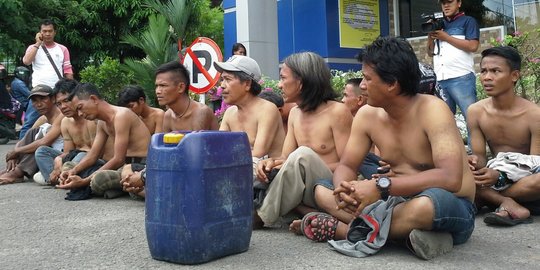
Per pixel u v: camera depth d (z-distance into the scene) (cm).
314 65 370
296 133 384
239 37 902
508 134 409
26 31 1345
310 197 343
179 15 973
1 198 508
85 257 309
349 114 371
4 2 1249
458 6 563
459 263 279
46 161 576
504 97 401
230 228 294
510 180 376
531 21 900
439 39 557
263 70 898
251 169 307
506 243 317
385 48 283
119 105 535
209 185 282
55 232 370
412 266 274
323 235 321
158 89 446
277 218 346
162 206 285
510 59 394
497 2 941
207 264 286
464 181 299
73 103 491
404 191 276
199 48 590
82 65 1527
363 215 300
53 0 1416
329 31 965
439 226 280
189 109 457
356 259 289
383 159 314
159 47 951
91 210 442
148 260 298
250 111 416
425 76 380
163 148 284
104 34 1531
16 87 1089
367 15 1005
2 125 1050
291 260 290
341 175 318
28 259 308
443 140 281
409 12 1048
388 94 287
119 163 491
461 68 552
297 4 1004
